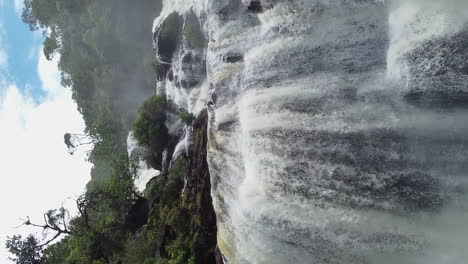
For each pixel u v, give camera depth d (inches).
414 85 295.1
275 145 376.2
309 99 358.9
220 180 465.4
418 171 294.8
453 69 278.1
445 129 286.7
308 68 367.6
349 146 326.3
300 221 343.0
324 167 338.0
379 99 317.7
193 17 649.0
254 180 393.7
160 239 616.7
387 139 308.2
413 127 297.9
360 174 318.7
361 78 332.8
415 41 294.8
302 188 350.3
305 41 373.4
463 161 280.1
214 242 521.0
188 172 608.1
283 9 398.3
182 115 676.1
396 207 301.6
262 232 371.2
